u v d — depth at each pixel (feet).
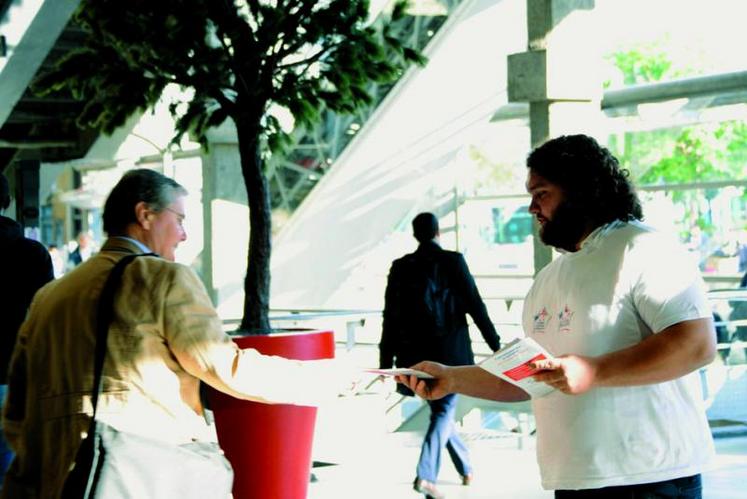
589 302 9.84
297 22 22.70
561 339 10.07
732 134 80.84
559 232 10.09
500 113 53.67
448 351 23.39
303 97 23.27
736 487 23.59
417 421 32.99
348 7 22.76
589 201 10.02
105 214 10.64
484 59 45.16
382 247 60.90
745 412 30.27
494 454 28.71
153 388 9.71
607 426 9.76
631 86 48.75
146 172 10.71
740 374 30.42
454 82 44.65
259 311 22.27
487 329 23.45
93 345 9.68
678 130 58.23
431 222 23.77
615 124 49.24
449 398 23.54
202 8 22.03
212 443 10.09
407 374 10.96
